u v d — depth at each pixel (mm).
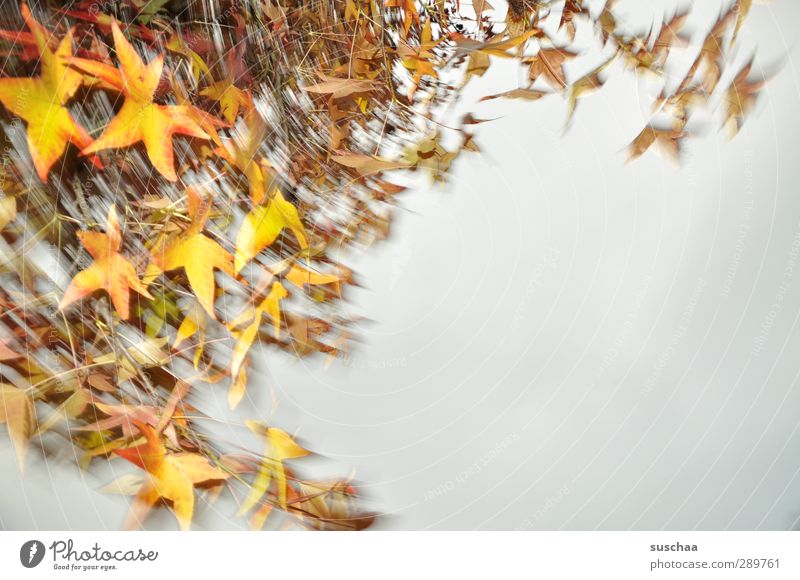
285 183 1320
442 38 1392
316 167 1370
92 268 1136
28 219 1155
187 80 1201
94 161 1155
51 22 1113
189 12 1203
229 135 1225
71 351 1166
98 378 1169
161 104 1171
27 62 1095
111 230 1143
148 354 1195
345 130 1375
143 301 1199
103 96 1126
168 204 1197
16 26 1103
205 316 1228
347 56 1358
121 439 1159
